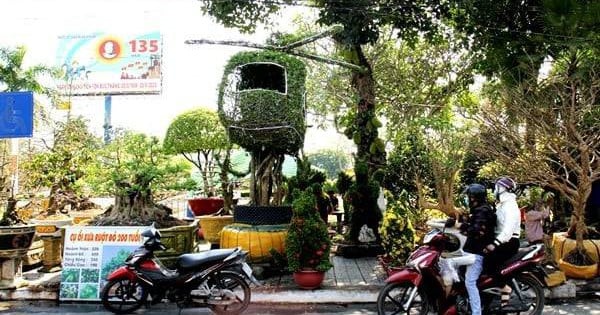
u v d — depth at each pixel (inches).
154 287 231.8
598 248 271.6
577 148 261.6
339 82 647.8
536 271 213.6
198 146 493.0
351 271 295.7
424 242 218.2
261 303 253.4
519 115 271.6
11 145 383.6
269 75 328.5
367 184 339.9
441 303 214.2
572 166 259.6
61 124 475.8
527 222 331.0
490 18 367.2
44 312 244.8
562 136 263.1
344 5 361.1
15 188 349.1
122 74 887.7
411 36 398.0
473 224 208.8
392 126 566.9
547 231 352.5
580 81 267.9
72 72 885.2
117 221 283.6
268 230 281.0
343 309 247.8
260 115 283.1
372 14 361.7
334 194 510.0
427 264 210.4
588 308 245.8
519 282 222.1
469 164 436.1
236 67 294.0
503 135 280.1
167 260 272.4
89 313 243.1
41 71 465.7
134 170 291.6
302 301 253.6
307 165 345.7
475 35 382.9
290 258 257.6
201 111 507.5
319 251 255.3
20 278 275.4
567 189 268.5
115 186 293.7
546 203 354.9
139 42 889.5
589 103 271.3
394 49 610.9
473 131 373.4
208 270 229.1
